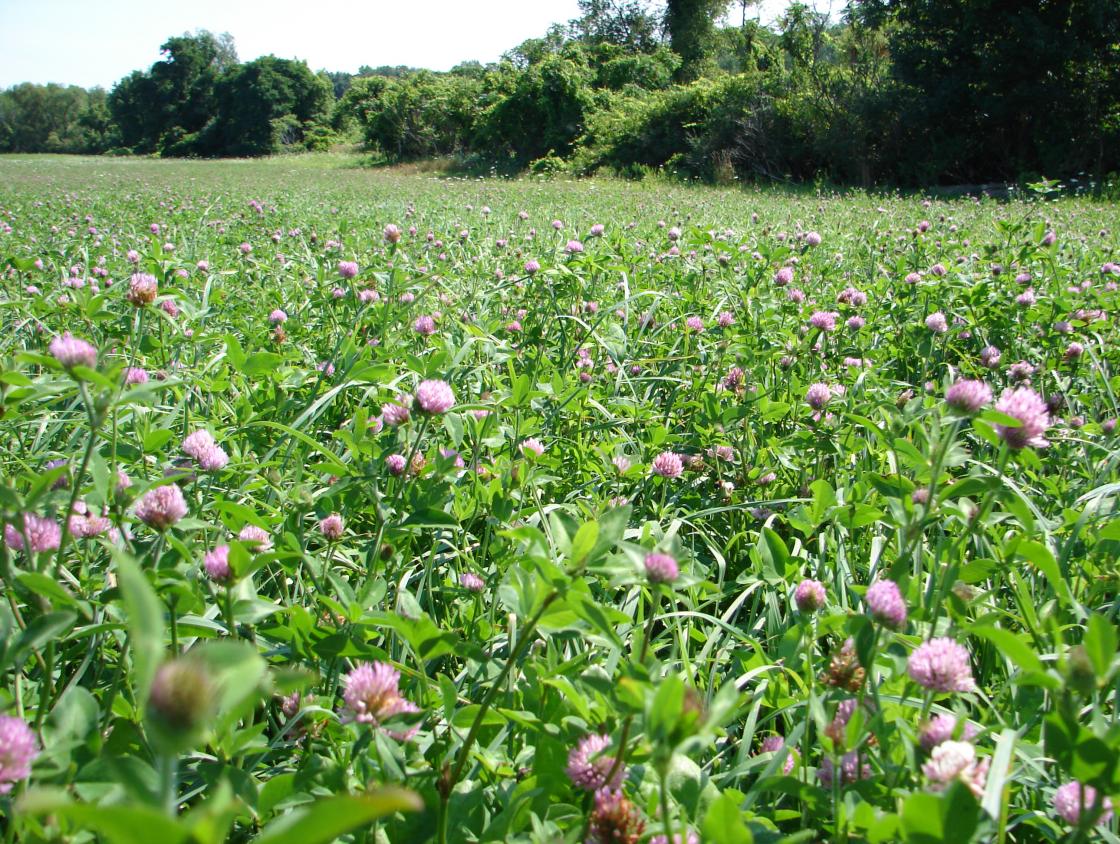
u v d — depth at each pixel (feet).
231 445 9.96
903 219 38.09
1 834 4.67
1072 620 7.53
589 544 4.62
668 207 47.75
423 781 4.98
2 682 5.95
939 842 3.71
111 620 6.35
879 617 4.94
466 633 7.31
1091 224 37.91
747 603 9.30
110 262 21.94
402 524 7.13
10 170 130.93
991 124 82.53
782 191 76.74
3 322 15.76
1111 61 75.82
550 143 131.44
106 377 5.44
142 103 292.20
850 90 87.45
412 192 68.23
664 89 148.56
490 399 11.23
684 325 15.33
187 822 2.25
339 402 12.25
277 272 20.39
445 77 174.19
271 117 257.96
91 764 4.34
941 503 6.63
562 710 5.79
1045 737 4.02
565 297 16.15
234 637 5.36
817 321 12.96
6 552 4.94
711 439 11.65
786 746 5.55
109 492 5.93
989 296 16.16
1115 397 13.12
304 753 5.83
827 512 7.92
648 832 4.42
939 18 80.43
